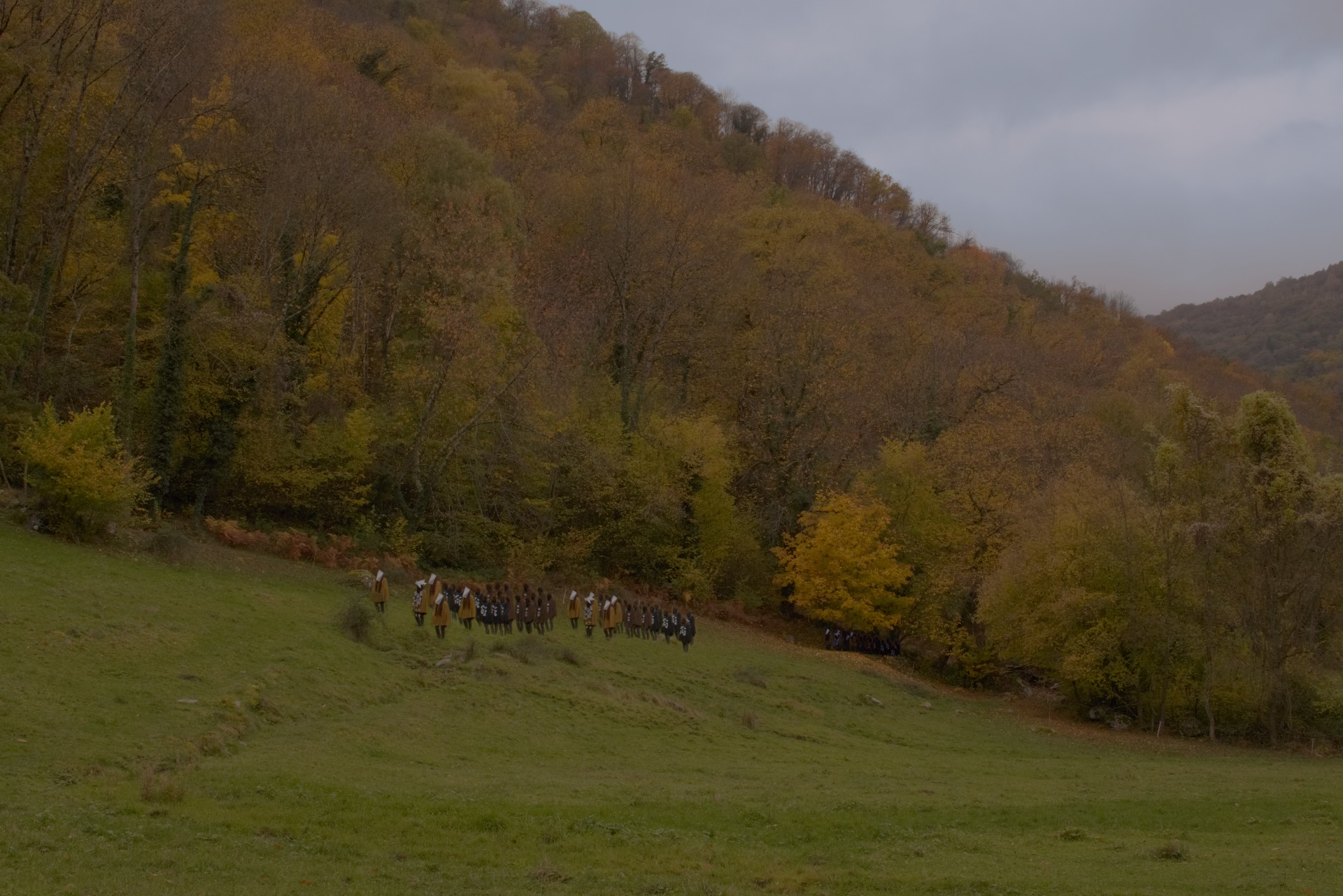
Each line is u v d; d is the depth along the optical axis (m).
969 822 20.38
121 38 45.28
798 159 163.25
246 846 13.95
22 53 39.78
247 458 43.59
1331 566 41.44
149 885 11.59
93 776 16.22
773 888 14.82
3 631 21.98
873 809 20.62
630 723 29.06
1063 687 47.25
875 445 69.00
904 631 58.44
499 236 54.06
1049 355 93.06
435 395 48.38
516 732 25.80
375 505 49.16
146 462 40.09
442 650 31.98
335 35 88.56
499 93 95.19
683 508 58.66
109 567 30.89
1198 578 42.44
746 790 22.09
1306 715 42.03
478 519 50.03
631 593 54.69
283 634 28.61
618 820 17.92
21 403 36.94
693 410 68.19
